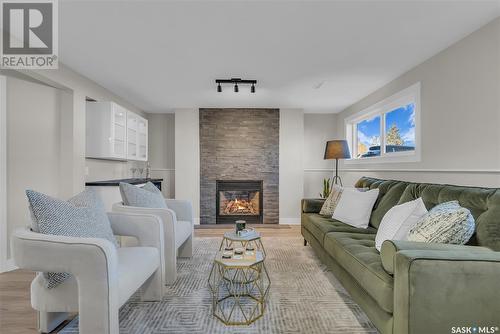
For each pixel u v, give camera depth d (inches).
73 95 134.3
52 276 59.0
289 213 218.5
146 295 85.3
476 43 92.7
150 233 85.3
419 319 49.9
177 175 217.8
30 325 72.1
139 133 198.8
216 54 114.3
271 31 94.9
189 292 92.2
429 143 116.2
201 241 161.9
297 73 136.2
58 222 61.2
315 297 88.9
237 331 69.9
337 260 90.1
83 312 56.1
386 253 59.9
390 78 143.1
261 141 218.1
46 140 128.1
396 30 93.7
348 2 78.2
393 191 113.0
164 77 143.5
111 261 56.9
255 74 137.9
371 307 67.6
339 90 165.9
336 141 179.2
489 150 87.7
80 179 140.0
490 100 87.5
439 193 88.5
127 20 88.0
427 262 50.2
